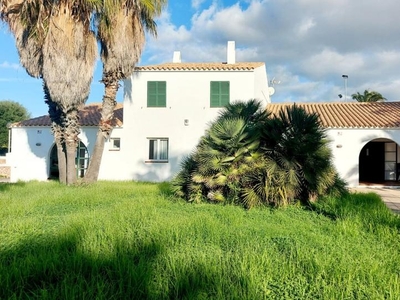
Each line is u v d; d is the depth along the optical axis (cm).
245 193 974
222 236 612
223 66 1977
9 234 625
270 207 970
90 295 355
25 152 2153
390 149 2281
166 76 2012
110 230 603
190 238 586
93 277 396
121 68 1516
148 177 2009
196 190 1057
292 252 507
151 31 1603
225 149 1013
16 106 4703
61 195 1126
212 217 781
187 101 1998
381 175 2295
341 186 1063
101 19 1407
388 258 494
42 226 705
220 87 1983
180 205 1009
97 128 2073
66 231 606
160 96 2014
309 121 993
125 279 398
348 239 607
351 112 2125
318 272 424
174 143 2003
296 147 957
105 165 2034
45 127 2144
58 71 1326
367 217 754
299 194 997
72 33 1338
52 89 1349
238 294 360
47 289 377
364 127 1833
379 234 629
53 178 2198
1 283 378
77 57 1356
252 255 473
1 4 1347
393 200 1288
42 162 2139
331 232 664
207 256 477
